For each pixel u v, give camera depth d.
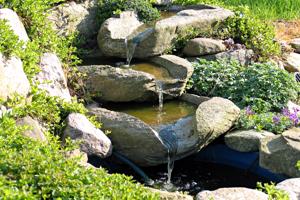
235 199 6.64
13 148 5.69
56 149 6.52
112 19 10.60
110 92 9.41
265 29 11.80
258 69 10.23
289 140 8.16
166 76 9.83
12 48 7.57
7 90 7.23
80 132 7.91
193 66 10.34
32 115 7.60
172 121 8.98
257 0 14.66
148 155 8.39
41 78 8.39
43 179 5.10
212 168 8.65
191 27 11.07
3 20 7.74
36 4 9.33
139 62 10.47
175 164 8.66
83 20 10.70
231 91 9.94
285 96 9.77
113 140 8.45
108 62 10.51
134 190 5.59
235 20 11.62
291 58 11.79
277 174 8.20
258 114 9.30
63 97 8.59
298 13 14.62
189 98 9.69
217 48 10.86
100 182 5.39
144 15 11.17
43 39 8.95
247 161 8.58
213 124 8.48
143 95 9.42
